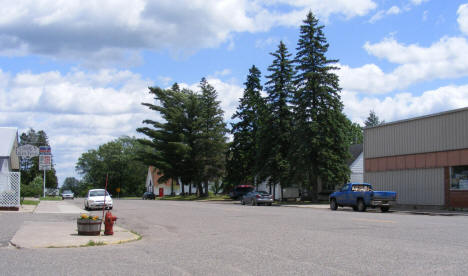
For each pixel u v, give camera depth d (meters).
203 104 69.31
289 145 49.03
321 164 43.16
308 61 44.12
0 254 10.59
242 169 58.31
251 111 57.31
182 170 72.69
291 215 24.55
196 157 68.69
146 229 17.53
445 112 31.62
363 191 30.06
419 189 33.44
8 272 8.24
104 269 8.59
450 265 8.75
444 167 31.50
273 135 49.31
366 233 14.55
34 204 36.12
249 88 57.75
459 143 30.48
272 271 8.29
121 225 19.56
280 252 10.59
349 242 12.27
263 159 50.62
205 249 11.34
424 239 12.81
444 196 31.38
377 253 10.25
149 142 73.31
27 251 11.18
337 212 28.19
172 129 71.38
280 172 48.53
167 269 8.58
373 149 38.12
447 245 11.53
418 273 8.00
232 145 58.47
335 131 43.03
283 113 49.38
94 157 124.44
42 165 59.69
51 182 112.06
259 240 13.02
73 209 31.70
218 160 67.50
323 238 13.26
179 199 70.81
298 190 59.94
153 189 106.00
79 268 8.70
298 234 14.45
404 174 34.84
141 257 10.12
